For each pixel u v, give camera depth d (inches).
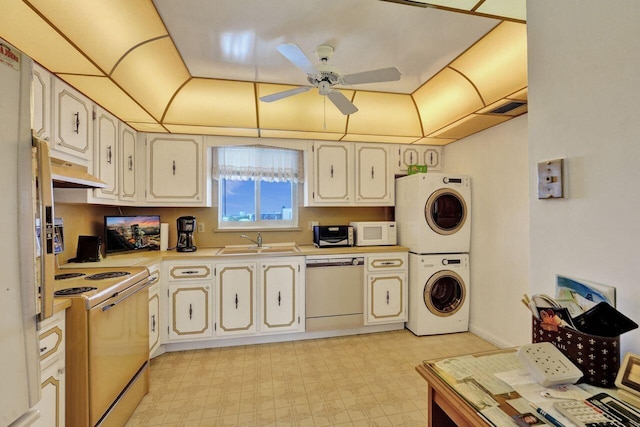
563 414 24.1
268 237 144.7
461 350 113.0
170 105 106.2
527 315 103.1
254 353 111.3
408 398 83.4
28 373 32.8
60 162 66.3
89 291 61.3
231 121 116.1
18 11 54.1
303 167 145.8
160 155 123.1
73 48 64.1
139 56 78.4
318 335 126.3
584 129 31.3
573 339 29.5
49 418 52.0
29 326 32.9
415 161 148.1
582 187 31.7
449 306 129.6
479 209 125.6
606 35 29.2
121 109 96.9
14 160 31.2
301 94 112.7
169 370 98.9
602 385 27.7
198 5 66.7
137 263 94.2
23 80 32.3
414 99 120.3
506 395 27.6
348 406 79.9
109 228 108.8
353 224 141.5
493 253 117.7
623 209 28.1
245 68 95.5
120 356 70.0
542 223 36.4
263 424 73.3
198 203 126.6
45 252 38.7
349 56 89.4
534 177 37.1
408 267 133.1
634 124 27.1
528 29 37.9
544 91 35.9
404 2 55.8
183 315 112.2
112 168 100.3
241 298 116.7
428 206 126.6
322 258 123.7
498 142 115.4
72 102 79.1
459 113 109.3
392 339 123.6
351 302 126.5
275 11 69.2
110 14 62.7
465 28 76.1
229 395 84.8
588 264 31.2
